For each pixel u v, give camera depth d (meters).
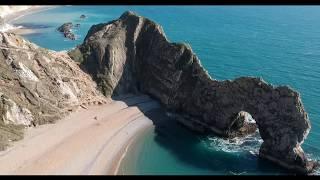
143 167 76.81
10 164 72.75
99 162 76.50
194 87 96.31
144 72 111.00
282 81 124.06
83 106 97.31
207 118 93.00
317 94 113.31
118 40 110.44
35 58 96.75
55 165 73.94
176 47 102.88
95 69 107.00
